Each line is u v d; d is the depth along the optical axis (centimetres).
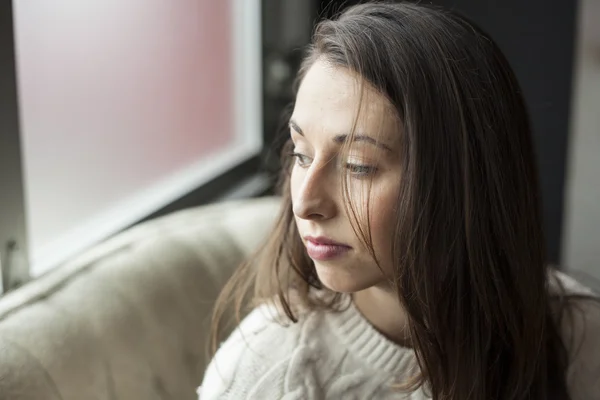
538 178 75
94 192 115
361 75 59
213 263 100
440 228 63
